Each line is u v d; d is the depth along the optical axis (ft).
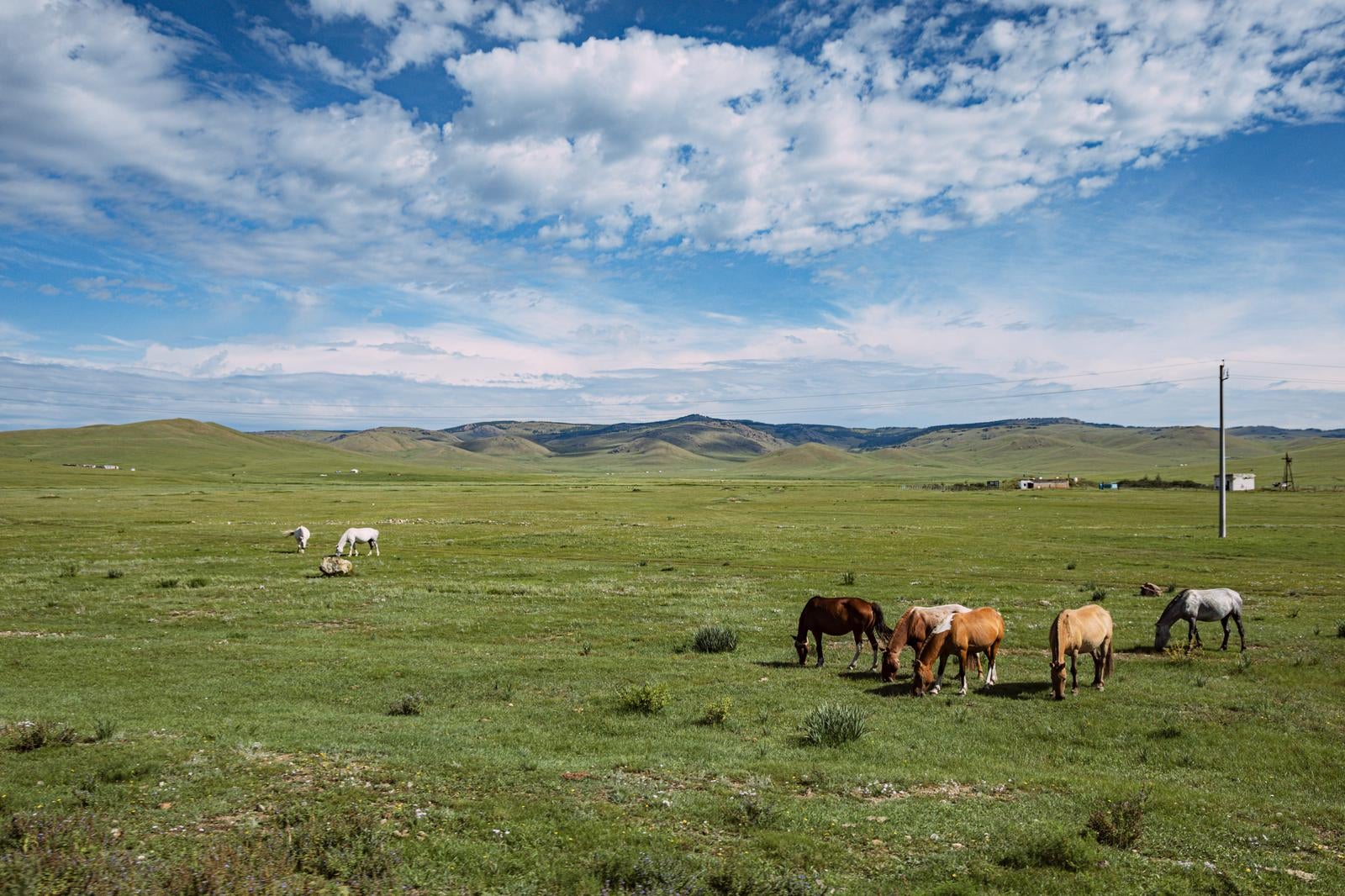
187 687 64.23
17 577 131.13
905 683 65.00
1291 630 88.94
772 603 112.88
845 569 152.87
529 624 96.78
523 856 30.01
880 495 489.26
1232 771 43.45
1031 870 29.66
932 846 32.01
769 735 49.65
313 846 29.60
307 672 70.38
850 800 37.78
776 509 355.97
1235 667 70.18
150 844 29.81
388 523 265.54
